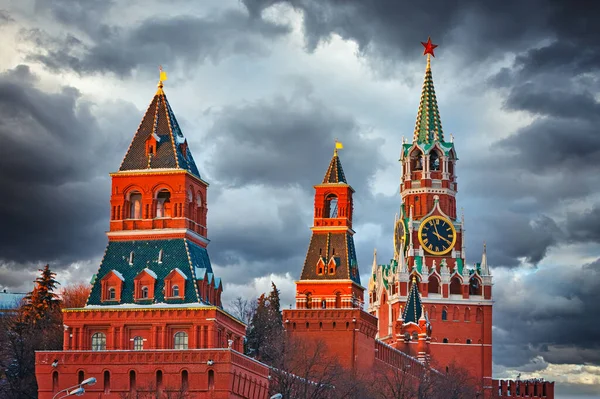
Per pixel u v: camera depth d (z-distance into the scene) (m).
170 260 174.00
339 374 194.75
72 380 168.50
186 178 177.00
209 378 166.12
